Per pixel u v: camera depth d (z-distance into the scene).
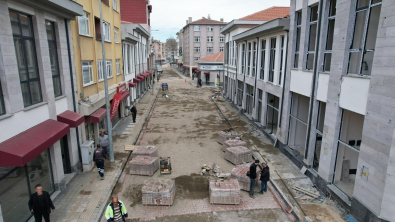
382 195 7.23
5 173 7.13
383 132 7.17
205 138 17.31
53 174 9.68
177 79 59.34
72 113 10.80
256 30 17.64
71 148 11.04
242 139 16.77
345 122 10.02
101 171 11.00
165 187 9.37
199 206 9.31
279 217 8.72
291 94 13.70
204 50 63.09
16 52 7.81
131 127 19.67
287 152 13.76
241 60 24.77
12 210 7.44
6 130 6.98
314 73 11.05
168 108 27.47
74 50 11.67
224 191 9.27
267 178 9.89
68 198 9.61
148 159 12.15
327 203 9.41
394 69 6.78
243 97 23.83
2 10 6.97
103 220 8.51
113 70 19.34
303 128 14.26
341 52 9.07
